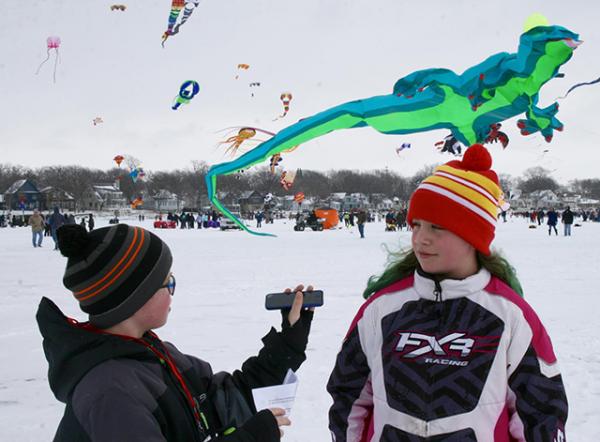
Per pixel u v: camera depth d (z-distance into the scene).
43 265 14.20
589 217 62.81
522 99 4.11
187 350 5.87
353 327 2.26
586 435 3.79
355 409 2.22
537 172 133.12
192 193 106.06
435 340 2.03
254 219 69.62
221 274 12.09
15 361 5.58
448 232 2.10
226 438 1.70
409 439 1.97
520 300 2.07
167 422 1.68
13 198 93.38
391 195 125.06
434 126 4.47
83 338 1.66
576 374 5.00
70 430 1.58
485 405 1.95
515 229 35.44
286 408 2.06
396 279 2.28
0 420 4.11
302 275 11.83
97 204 101.69
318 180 122.56
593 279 10.84
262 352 2.26
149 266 1.78
